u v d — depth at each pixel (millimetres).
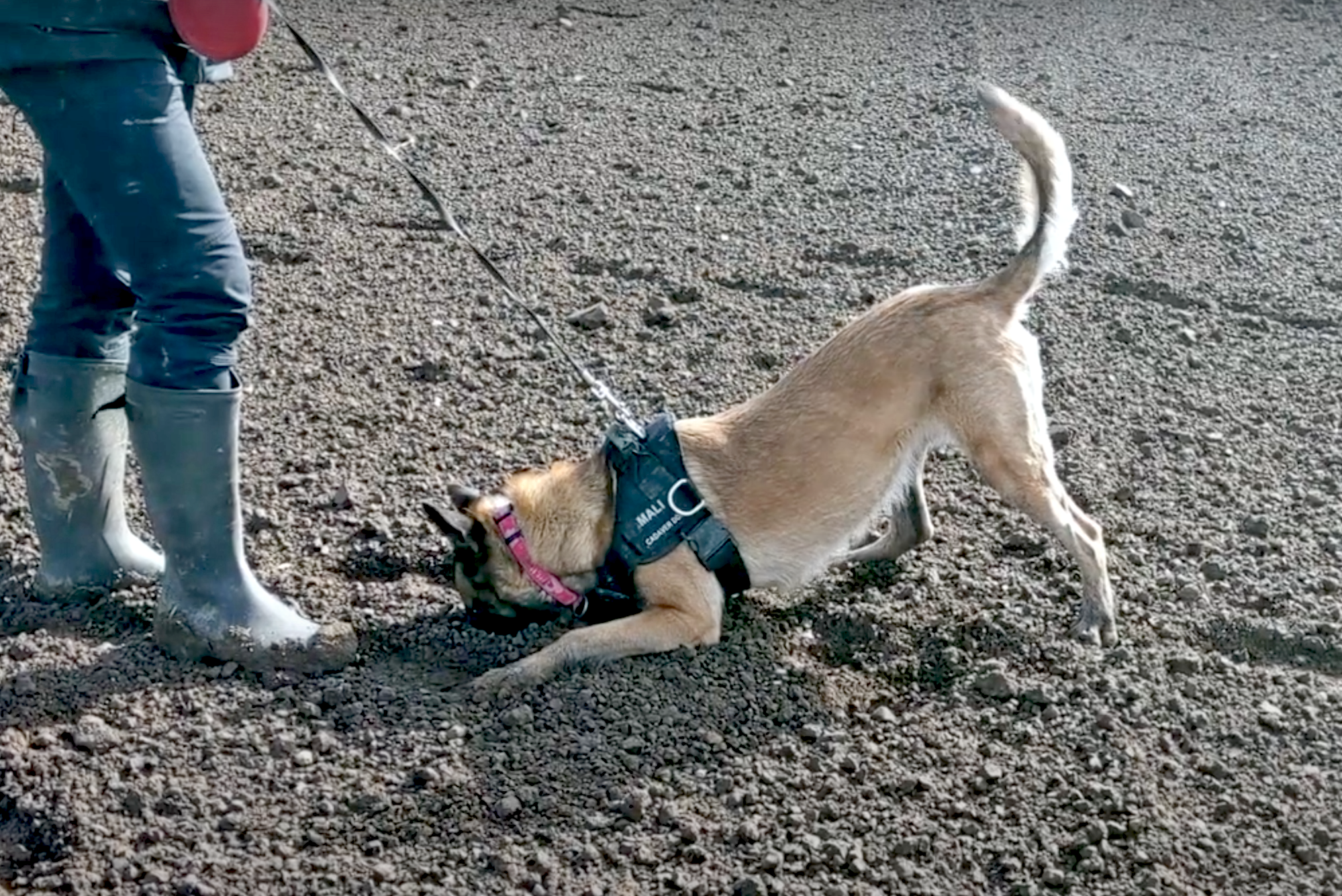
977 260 4766
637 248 4781
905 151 5344
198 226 3279
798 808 3301
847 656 3623
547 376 4289
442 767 3346
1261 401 4250
